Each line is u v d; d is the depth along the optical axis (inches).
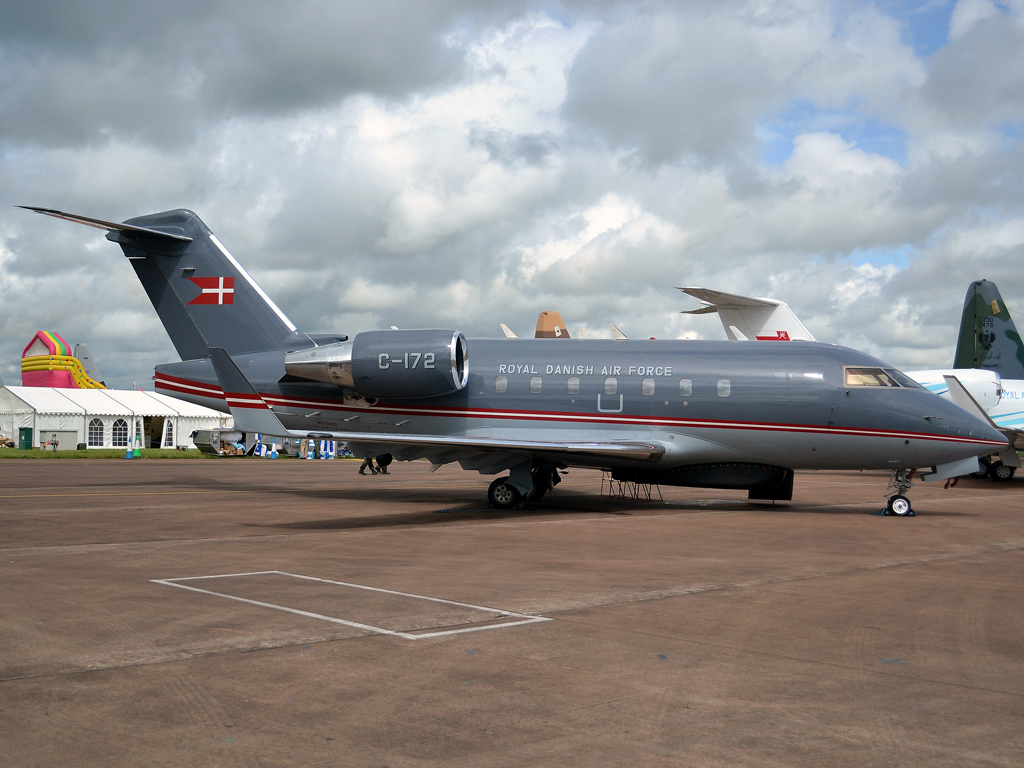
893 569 407.5
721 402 706.8
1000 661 243.0
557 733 180.4
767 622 288.5
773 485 728.3
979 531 575.8
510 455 707.4
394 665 229.5
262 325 823.1
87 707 193.0
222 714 189.3
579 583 357.7
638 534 535.5
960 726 188.5
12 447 2241.6
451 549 459.8
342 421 788.6
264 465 1621.6
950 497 929.5
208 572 378.0
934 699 207.5
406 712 192.2
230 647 246.2
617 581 363.9
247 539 498.9
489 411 753.0
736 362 716.0
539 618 289.4
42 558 419.8
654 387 720.3
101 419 2324.1
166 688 207.3
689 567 405.4
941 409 682.8
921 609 313.3
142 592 329.4
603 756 168.1
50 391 2399.1
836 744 176.6
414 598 321.1
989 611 311.3
